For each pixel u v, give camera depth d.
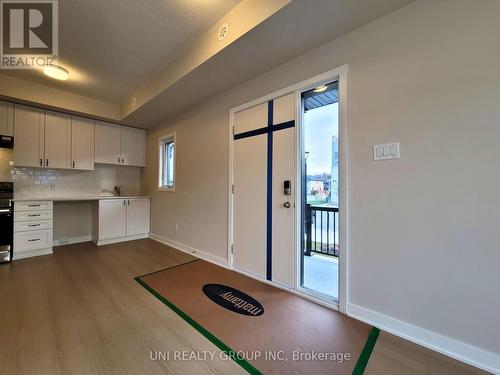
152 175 4.79
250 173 2.80
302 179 2.39
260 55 2.26
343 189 1.96
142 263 3.20
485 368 1.36
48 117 3.79
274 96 2.51
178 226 3.98
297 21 1.79
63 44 2.48
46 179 4.06
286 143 2.44
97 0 1.90
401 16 1.68
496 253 1.35
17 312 1.91
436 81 1.55
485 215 1.38
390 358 1.44
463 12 1.46
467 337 1.43
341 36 1.99
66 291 2.31
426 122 1.58
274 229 2.54
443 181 1.52
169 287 2.45
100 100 4.09
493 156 1.36
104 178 4.75
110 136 4.53
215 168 3.28
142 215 4.70
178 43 2.49
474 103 1.42
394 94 1.71
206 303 2.12
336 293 2.28
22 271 2.83
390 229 1.73
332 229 3.35
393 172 1.72
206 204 3.42
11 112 3.46
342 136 1.97
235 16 2.01
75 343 1.54
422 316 1.59
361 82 1.88
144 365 1.37
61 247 3.98
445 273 1.51
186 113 3.82
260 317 1.90
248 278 2.70
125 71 3.07
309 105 2.56
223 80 2.79
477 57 1.41
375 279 1.80
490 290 1.36
